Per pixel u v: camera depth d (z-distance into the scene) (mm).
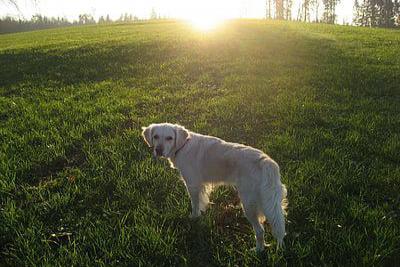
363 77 13008
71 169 7016
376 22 82438
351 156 7121
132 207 5699
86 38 28516
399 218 5238
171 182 6367
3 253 4820
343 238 4648
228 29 29422
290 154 7184
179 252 4805
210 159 5105
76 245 4863
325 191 5820
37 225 5246
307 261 4461
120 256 4625
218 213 5656
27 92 13039
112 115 9570
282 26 32531
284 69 14305
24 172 6863
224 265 4574
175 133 5445
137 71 15312
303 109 9625
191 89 12180
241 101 10422
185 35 25031
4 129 8945
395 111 9562
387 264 4434
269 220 4340
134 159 7258
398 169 6406
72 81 14430
